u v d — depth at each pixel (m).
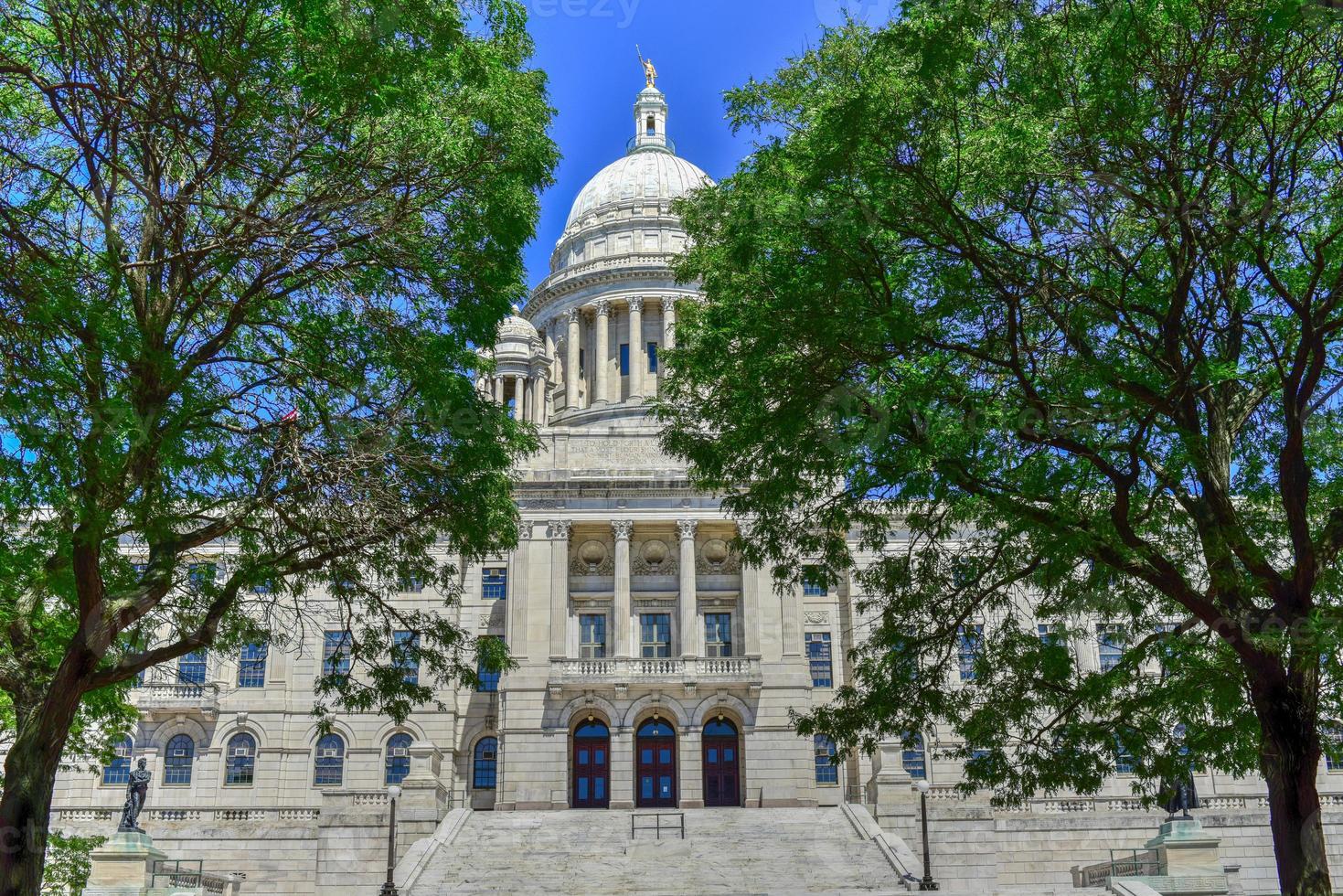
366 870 41.84
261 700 54.69
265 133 17.91
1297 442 16.62
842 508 21.42
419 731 54.88
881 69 18.02
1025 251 17.84
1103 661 52.28
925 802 37.03
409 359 19.81
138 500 17.56
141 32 16.83
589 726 55.06
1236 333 18.36
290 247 17.89
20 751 15.79
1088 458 19.17
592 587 56.62
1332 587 17.88
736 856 41.59
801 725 22.23
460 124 19.56
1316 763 16.39
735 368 20.69
